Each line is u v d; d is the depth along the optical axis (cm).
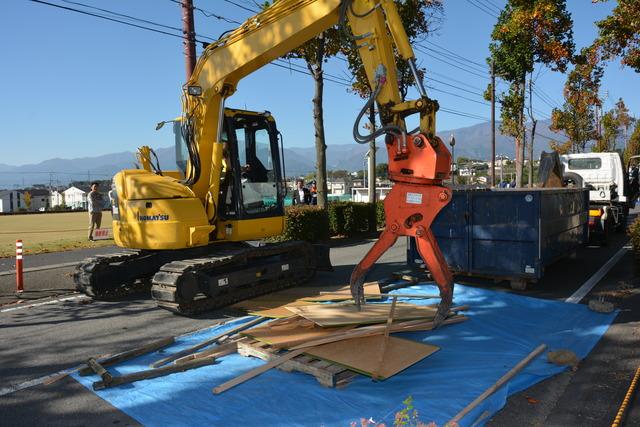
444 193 482
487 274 792
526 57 2175
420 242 494
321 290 805
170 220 710
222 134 771
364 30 557
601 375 464
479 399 398
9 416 397
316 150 1562
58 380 465
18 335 612
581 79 3028
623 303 709
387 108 536
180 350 540
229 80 733
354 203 1758
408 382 439
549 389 437
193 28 1157
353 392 422
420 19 1552
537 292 784
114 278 793
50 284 909
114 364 501
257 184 814
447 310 484
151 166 817
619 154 1470
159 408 403
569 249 926
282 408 396
